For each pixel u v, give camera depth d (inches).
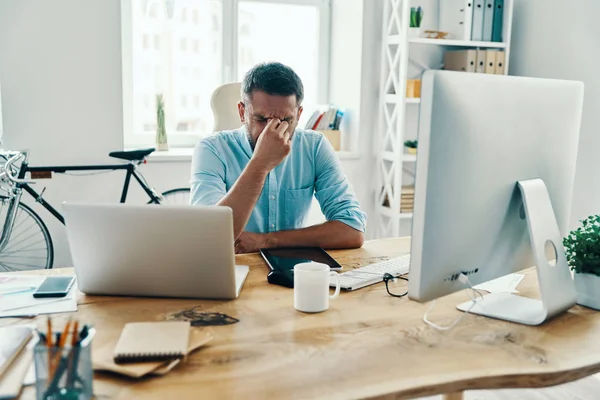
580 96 50.7
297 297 48.3
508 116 43.4
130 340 38.4
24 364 36.7
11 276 56.9
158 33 137.4
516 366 38.9
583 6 124.7
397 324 45.9
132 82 136.8
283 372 37.1
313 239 69.0
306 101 153.6
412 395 35.6
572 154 51.0
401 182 138.4
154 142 139.9
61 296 50.6
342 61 148.4
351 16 143.7
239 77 145.4
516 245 48.1
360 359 39.3
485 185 42.7
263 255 63.8
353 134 146.0
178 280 49.7
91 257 49.4
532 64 139.3
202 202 70.6
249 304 49.5
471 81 40.0
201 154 74.8
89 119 119.7
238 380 35.9
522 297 52.4
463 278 43.3
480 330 45.0
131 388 34.6
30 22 113.2
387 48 138.8
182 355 37.1
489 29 138.9
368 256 66.5
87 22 116.6
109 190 124.6
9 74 113.4
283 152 64.2
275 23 147.2
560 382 38.6
